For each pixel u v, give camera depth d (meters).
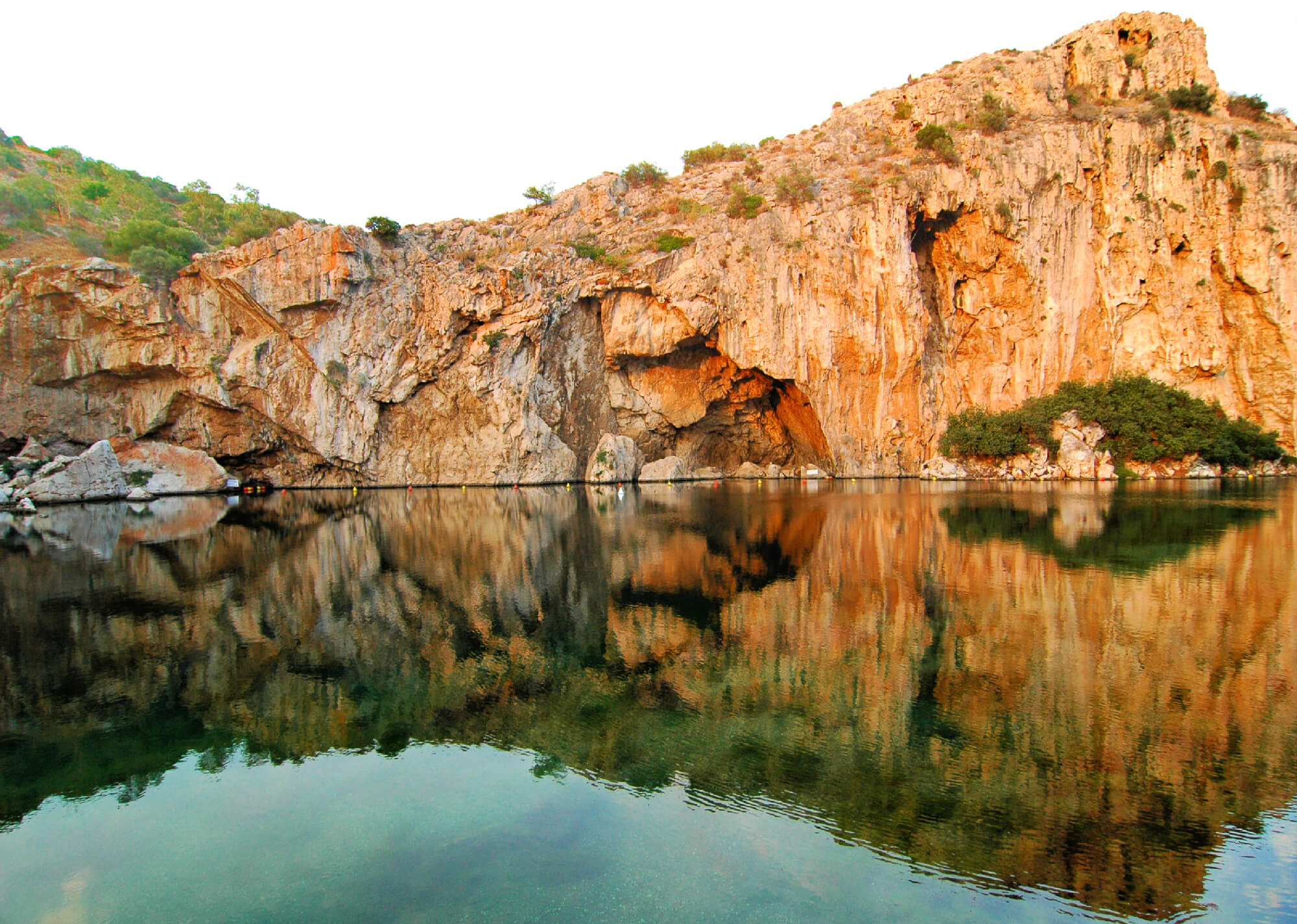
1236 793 7.06
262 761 8.45
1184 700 9.38
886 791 7.29
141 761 8.48
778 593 15.99
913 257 53.06
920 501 35.34
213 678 11.20
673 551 22.12
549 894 5.75
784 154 69.81
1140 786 7.24
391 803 7.34
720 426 65.19
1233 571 16.92
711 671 11.01
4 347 46.94
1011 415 51.16
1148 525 24.88
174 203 81.44
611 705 9.78
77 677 11.34
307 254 50.91
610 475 57.44
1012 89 59.62
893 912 5.40
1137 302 52.38
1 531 29.80
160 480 49.75
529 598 16.17
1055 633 12.38
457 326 54.38
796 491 45.41
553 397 58.69
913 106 62.75
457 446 55.59
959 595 15.27
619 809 7.15
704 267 55.09
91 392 50.34
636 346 57.84
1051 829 6.56
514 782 7.76
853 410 54.75
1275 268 51.69
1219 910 5.35
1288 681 9.91
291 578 18.75
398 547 23.86
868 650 11.77
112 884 6.10
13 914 5.69
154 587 17.81
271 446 54.44
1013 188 52.19
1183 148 52.97
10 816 7.31
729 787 7.53
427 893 5.80
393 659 11.94
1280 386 52.00
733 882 5.87
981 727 8.72
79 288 48.06
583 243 60.91
